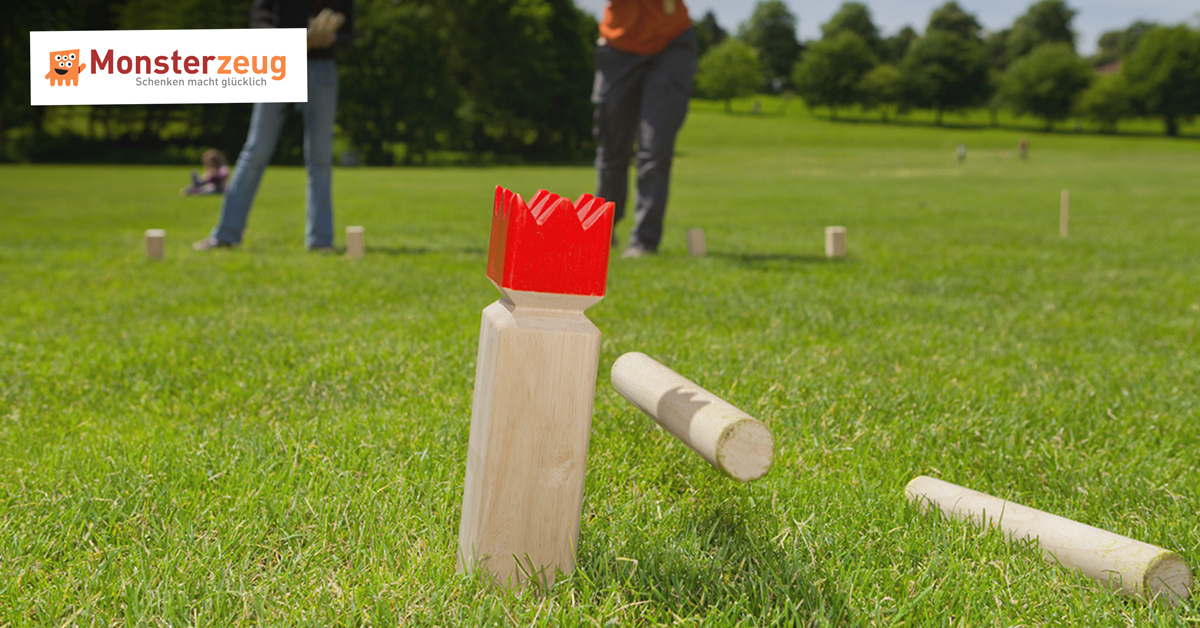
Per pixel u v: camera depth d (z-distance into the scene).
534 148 76.94
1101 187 30.53
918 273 7.93
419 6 70.00
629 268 7.74
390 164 66.75
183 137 62.53
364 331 4.71
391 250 9.29
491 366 1.66
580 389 1.68
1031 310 6.09
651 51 8.58
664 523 2.19
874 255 9.49
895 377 3.90
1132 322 5.68
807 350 4.37
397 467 2.55
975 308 6.03
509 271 1.59
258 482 2.43
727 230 13.02
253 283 6.69
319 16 8.38
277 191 23.53
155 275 7.12
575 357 1.66
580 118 75.62
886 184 33.38
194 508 2.24
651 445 2.85
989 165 57.09
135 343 4.41
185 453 2.66
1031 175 42.34
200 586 1.85
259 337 4.55
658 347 4.30
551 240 1.59
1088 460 2.87
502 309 1.70
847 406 3.37
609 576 1.87
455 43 71.75
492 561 1.73
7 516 2.24
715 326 5.08
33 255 8.47
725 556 2.02
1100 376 4.04
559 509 1.73
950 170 49.38
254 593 1.80
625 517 2.18
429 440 2.80
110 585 1.84
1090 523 2.38
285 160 60.59
